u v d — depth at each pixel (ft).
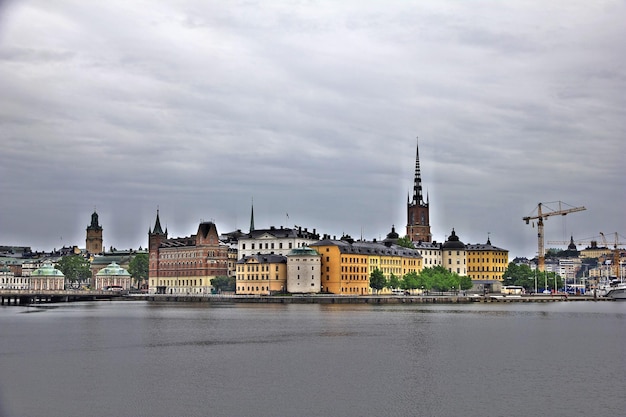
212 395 305.12
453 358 400.47
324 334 528.63
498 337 507.30
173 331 554.05
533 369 363.15
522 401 293.84
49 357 405.59
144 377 342.85
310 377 342.23
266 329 571.69
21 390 314.35
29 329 573.74
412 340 487.20
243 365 376.48
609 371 357.61
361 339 494.18
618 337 509.35
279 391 312.09
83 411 280.92
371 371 358.02
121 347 450.30
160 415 275.59
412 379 337.11
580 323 645.10
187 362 386.93
